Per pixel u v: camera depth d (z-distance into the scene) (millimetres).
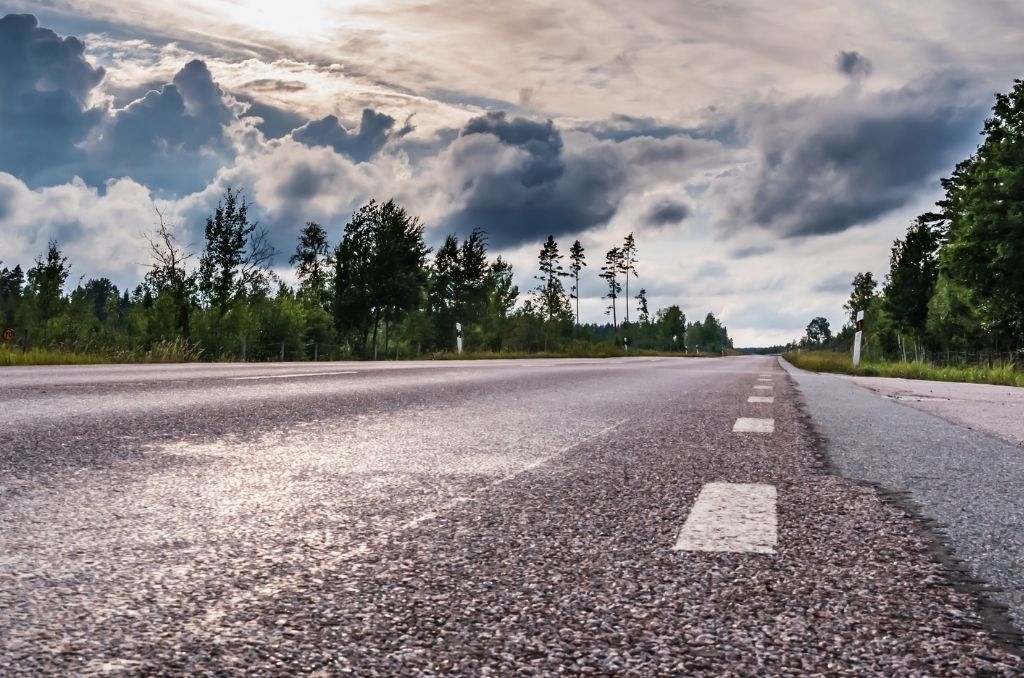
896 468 3902
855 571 2057
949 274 37562
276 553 2191
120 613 1675
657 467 3820
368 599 1789
